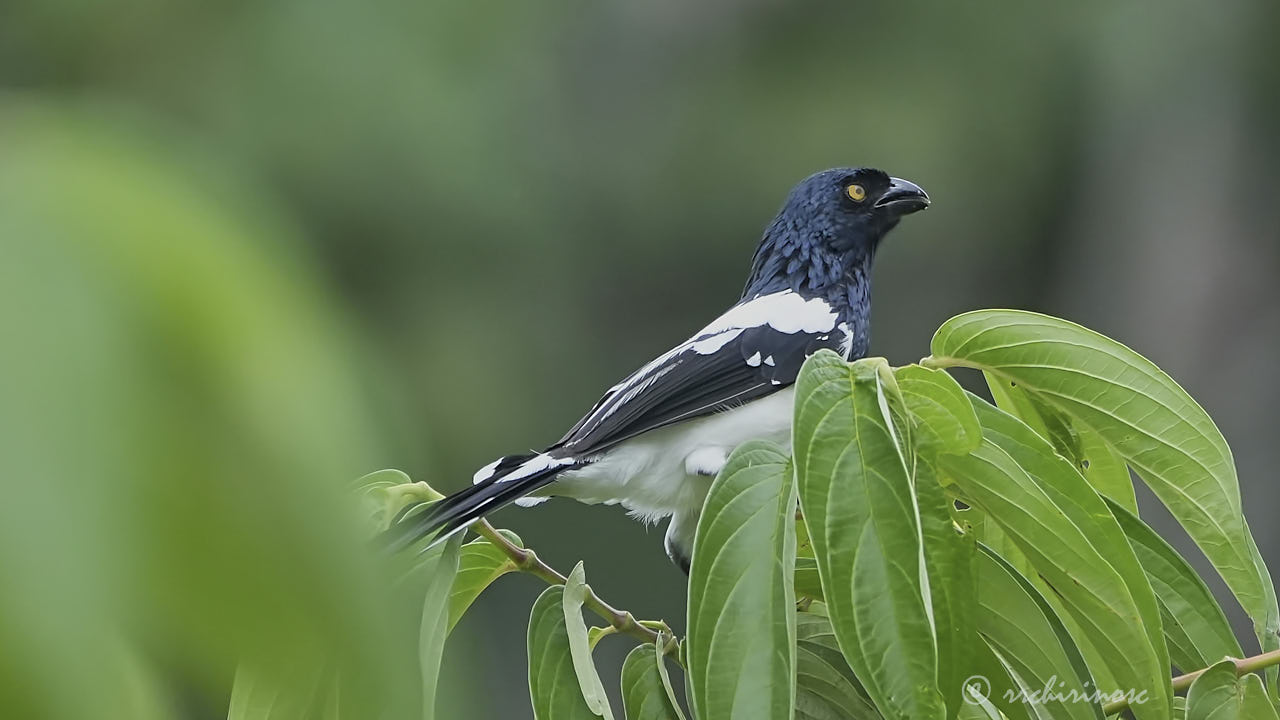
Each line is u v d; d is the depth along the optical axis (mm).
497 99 20250
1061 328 6699
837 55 23234
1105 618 6039
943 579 5770
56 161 1329
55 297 1291
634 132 22766
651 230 22781
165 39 16078
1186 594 6695
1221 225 22078
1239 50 22156
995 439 5957
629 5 22781
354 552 1417
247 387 1367
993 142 23078
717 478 5387
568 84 21875
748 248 23125
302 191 17500
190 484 1340
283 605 1386
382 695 1475
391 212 18453
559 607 6500
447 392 19344
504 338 20031
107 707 1278
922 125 22953
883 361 5734
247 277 1387
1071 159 23344
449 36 19359
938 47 23125
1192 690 6336
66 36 15438
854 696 6730
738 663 5188
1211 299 21859
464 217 19234
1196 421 6621
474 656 1756
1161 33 22516
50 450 1268
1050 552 6008
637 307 22734
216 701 1393
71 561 1269
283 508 1371
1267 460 20266
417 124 18453
